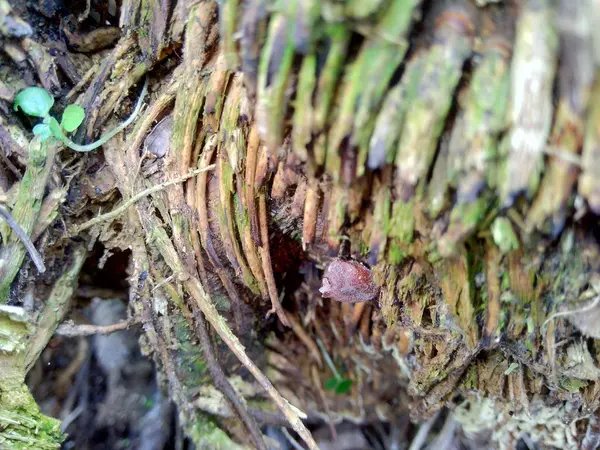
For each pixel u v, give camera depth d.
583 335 0.09
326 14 0.06
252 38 0.07
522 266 0.08
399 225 0.08
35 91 0.10
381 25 0.06
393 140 0.07
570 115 0.06
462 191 0.07
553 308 0.09
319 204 0.09
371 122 0.07
